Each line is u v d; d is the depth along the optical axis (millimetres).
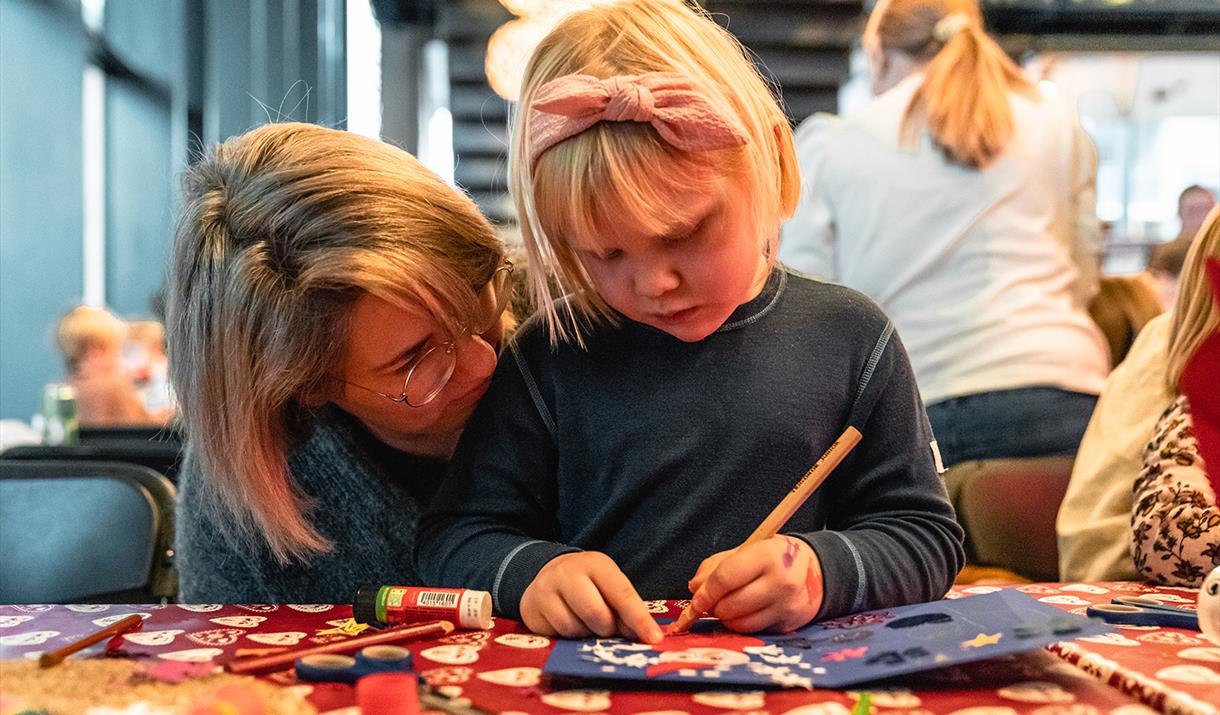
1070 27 4500
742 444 935
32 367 3994
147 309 4746
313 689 631
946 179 1753
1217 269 611
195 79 4852
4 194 3969
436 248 892
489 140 5105
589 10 880
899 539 854
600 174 750
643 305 806
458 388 949
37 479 1253
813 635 731
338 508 1081
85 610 861
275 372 881
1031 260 1737
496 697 613
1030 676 644
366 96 5691
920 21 1828
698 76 811
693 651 691
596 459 968
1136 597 852
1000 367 1698
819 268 1882
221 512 1057
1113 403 1265
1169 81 4559
